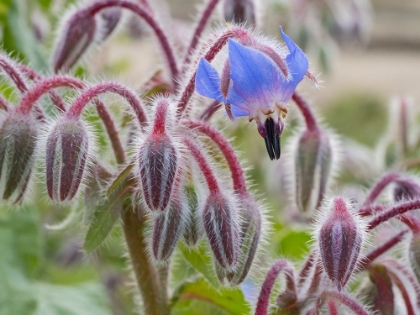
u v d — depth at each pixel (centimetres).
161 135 18
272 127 18
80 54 23
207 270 20
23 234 28
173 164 18
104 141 22
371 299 20
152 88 22
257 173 38
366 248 20
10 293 27
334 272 18
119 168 20
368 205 20
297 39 39
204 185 19
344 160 36
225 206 18
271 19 38
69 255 34
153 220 18
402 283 20
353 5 42
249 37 18
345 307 19
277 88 18
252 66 18
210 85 18
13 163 18
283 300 19
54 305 27
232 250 18
